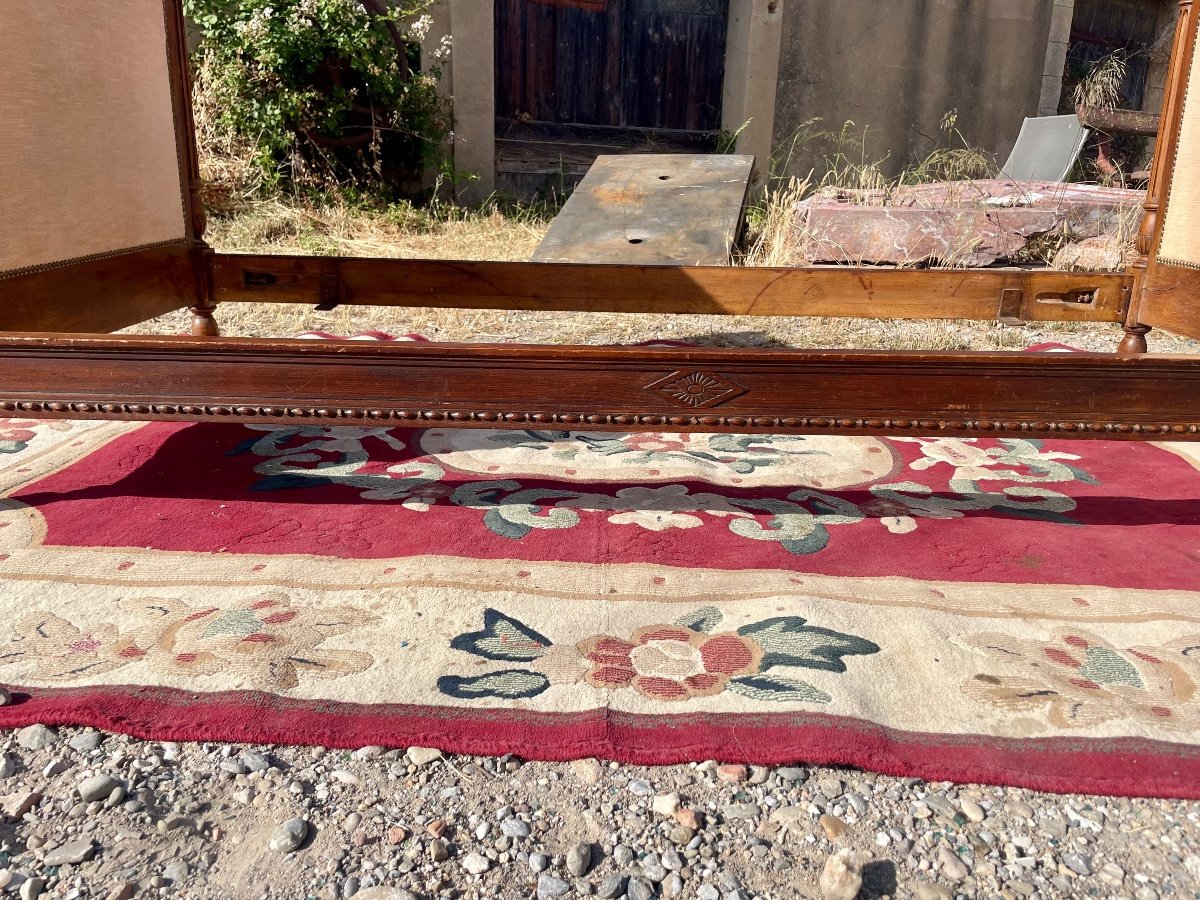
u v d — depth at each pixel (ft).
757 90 26.91
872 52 27.50
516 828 3.67
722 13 30.99
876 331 12.69
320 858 3.52
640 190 19.07
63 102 7.06
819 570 5.73
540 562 5.75
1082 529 6.48
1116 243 15.55
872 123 28.25
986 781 3.92
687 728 4.17
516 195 26.03
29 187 6.60
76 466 7.33
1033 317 10.00
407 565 5.65
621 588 5.43
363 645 4.76
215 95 19.84
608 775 3.98
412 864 3.50
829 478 7.50
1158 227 9.16
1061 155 22.40
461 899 3.35
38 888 3.34
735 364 5.88
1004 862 3.56
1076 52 31.04
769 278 10.07
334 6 20.40
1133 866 3.54
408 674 4.53
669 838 3.65
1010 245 16.35
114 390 6.05
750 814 3.78
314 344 5.92
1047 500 7.06
